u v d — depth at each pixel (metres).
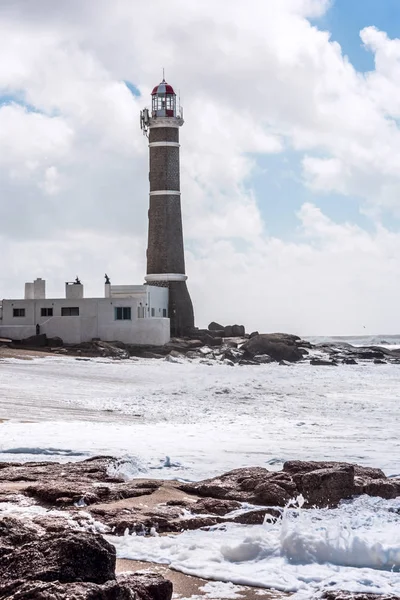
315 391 43.19
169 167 89.19
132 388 41.97
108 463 14.96
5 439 19.92
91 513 10.85
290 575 8.32
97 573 6.86
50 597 6.14
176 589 7.99
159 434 22.03
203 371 57.34
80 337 76.38
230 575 8.31
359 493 12.61
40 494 12.05
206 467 16.11
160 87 90.25
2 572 6.83
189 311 89.38
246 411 32.25
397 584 8.01
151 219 89.56
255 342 81.06
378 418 30.09
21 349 70.56
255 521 10.83
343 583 8.02
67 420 27.12
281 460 17.27
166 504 11.80
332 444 20.67
